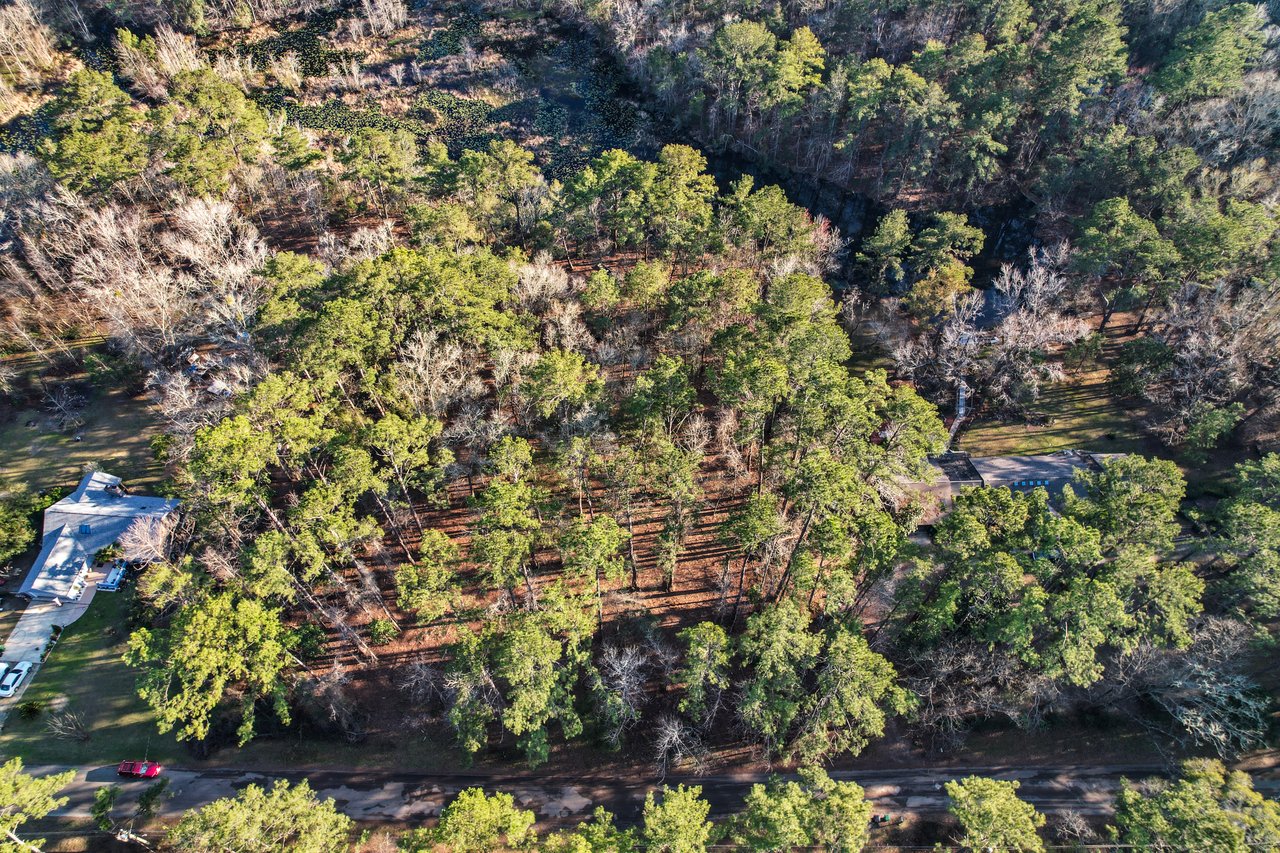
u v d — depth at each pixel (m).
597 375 73.31
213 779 60.78
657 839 45.22
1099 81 101.81
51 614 69.31
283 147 95.25
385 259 74.31
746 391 63.47
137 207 97.06
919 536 73.81
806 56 106.38
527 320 77.81
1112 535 58.44
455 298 72.56
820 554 61.41
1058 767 62.22
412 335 73.25
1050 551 58.06
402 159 95.38
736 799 59.94
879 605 67.81
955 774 62.00
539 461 75.25
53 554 70.69
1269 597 58.59
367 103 126.12
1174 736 62.69
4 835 47.97
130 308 83.69
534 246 98.00
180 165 88.25
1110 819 58.50
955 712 59.88
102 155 86.94
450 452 65.50
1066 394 88.88
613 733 61.53
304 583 64.88
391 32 139.12
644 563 70.81
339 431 68.44
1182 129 98.50
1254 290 80.62
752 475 76.50
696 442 71.12
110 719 63.31
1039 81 100.00
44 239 90.69
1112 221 85.38
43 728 62.69
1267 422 81.38
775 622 54.03
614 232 98.69
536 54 135.88
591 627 58.66
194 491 63.88
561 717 59.16
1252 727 60.47
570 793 60.78
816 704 55.56
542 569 69.56
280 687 57.31
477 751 62.72
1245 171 92.94
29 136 113.31
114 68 127.38
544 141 120.44
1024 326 84.06
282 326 71.31
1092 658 55.09
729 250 89.31
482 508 63.06
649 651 65.62
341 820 50.53
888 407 63.88
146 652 53.31
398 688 64.81
